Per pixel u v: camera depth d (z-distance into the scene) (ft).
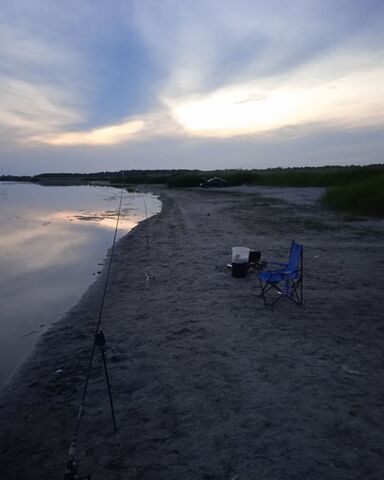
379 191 67.67
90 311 25.55
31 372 17.85
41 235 61.93
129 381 16.16
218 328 20.93
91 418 13.84
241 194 130.93
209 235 51.01
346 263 34.12
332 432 12.35
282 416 13.24
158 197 146.10
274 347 18.45
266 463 11.14
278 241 45.14
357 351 17.87
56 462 11.86
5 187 330.13
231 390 14.97
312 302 24.47
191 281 30.12
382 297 25.18
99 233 63.36
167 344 19.36
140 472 11.11
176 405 14.21
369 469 10.78
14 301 29.53
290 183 160.86
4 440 13.11
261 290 27.04
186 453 11.75
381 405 13.73
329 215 66.74
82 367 17.74
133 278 32.55
